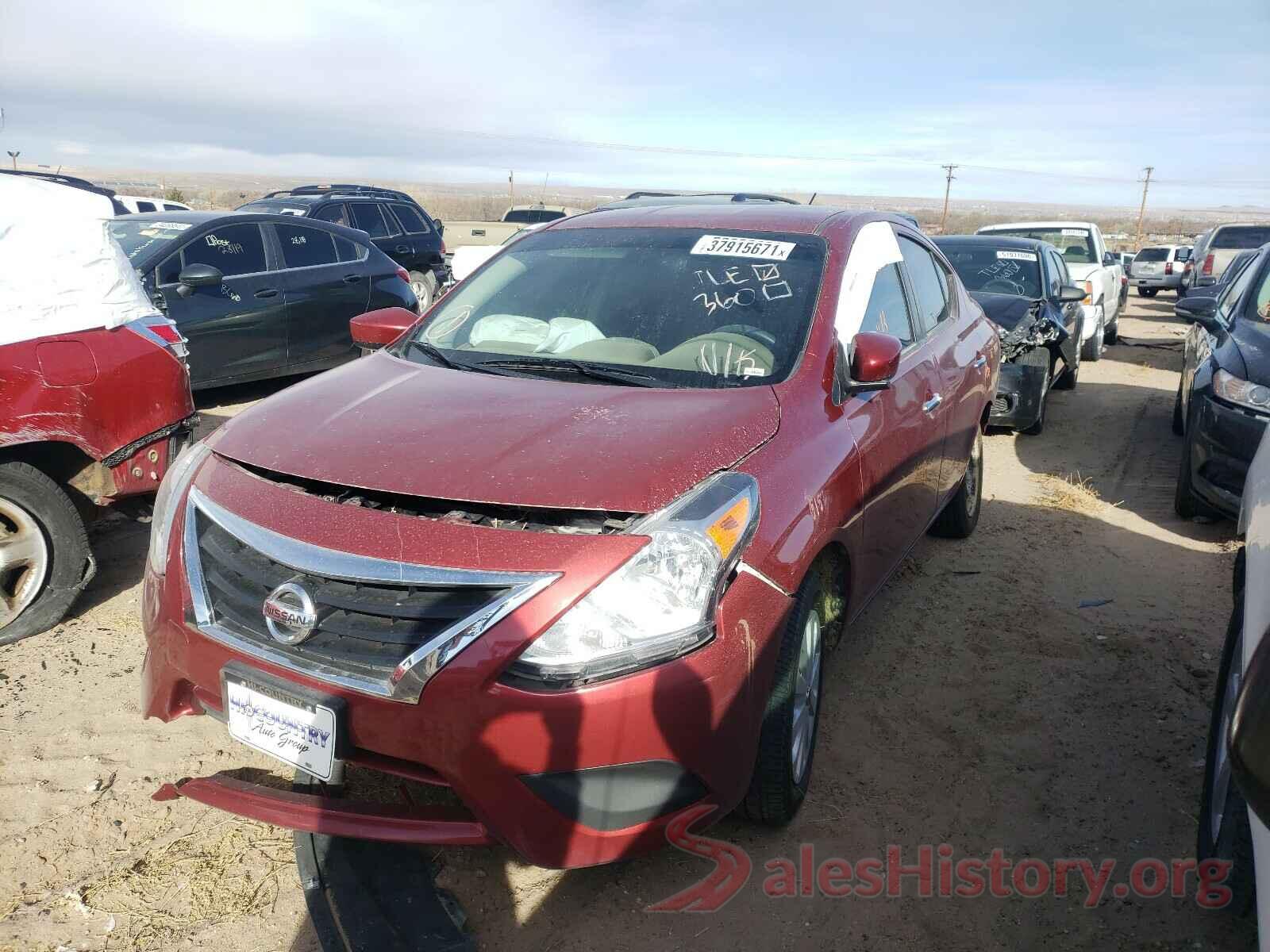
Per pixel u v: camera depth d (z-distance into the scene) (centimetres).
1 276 363
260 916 247
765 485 256
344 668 225
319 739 224
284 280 799
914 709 357
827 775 314
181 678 254
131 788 295
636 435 254
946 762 324
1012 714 355
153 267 715
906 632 421
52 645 383
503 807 218
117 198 1659
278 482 254
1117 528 565
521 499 226
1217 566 506
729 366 306
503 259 391
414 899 246
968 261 882
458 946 230
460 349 339
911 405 366
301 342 812
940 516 516
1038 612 444
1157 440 797
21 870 259
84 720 329
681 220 388
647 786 225
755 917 252
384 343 370
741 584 238
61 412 373
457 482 233
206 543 253
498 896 255
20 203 371
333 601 225
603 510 225
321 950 236
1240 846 232
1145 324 1842
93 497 396
